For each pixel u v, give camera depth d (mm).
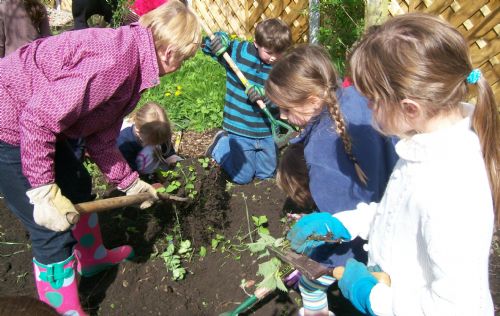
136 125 3463
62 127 1802
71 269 2270
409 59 1257
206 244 3115
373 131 1916
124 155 3582
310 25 5125
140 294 2713
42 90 1756
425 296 1378
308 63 1814
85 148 2500
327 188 1944
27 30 3254
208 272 2926
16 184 2033
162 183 3613
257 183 3748
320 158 1926
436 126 1357
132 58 1914
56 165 2135
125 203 2328
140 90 2041
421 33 1269
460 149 1326
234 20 6832
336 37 4668
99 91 1826
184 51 2045
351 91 1966
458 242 1254
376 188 1965
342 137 1832
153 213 3270
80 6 4422
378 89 1332
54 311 1108
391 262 1602
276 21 3424
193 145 4348
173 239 3090
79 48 1821
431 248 1302
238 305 2697
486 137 1361
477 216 1267
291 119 2006
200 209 3367
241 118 3631
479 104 1338
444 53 1255
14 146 1965
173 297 2721
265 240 2264
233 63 3539
